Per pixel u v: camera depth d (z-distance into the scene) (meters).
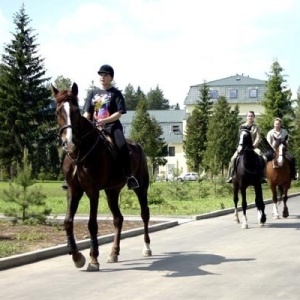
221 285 8.99
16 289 8.81
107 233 15.31
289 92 51.62
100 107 11.28
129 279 9.52
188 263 11.01
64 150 10.02
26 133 60.88
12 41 62.06
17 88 60.97
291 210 24.48
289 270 10.18
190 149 81.62
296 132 59.25
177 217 20.77
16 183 17.23
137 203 26.77
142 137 79.75
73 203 10.30
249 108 97.69
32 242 13.37
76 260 10.24
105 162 10.46
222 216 21.97
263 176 17.83
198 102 84.19
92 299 8.14
